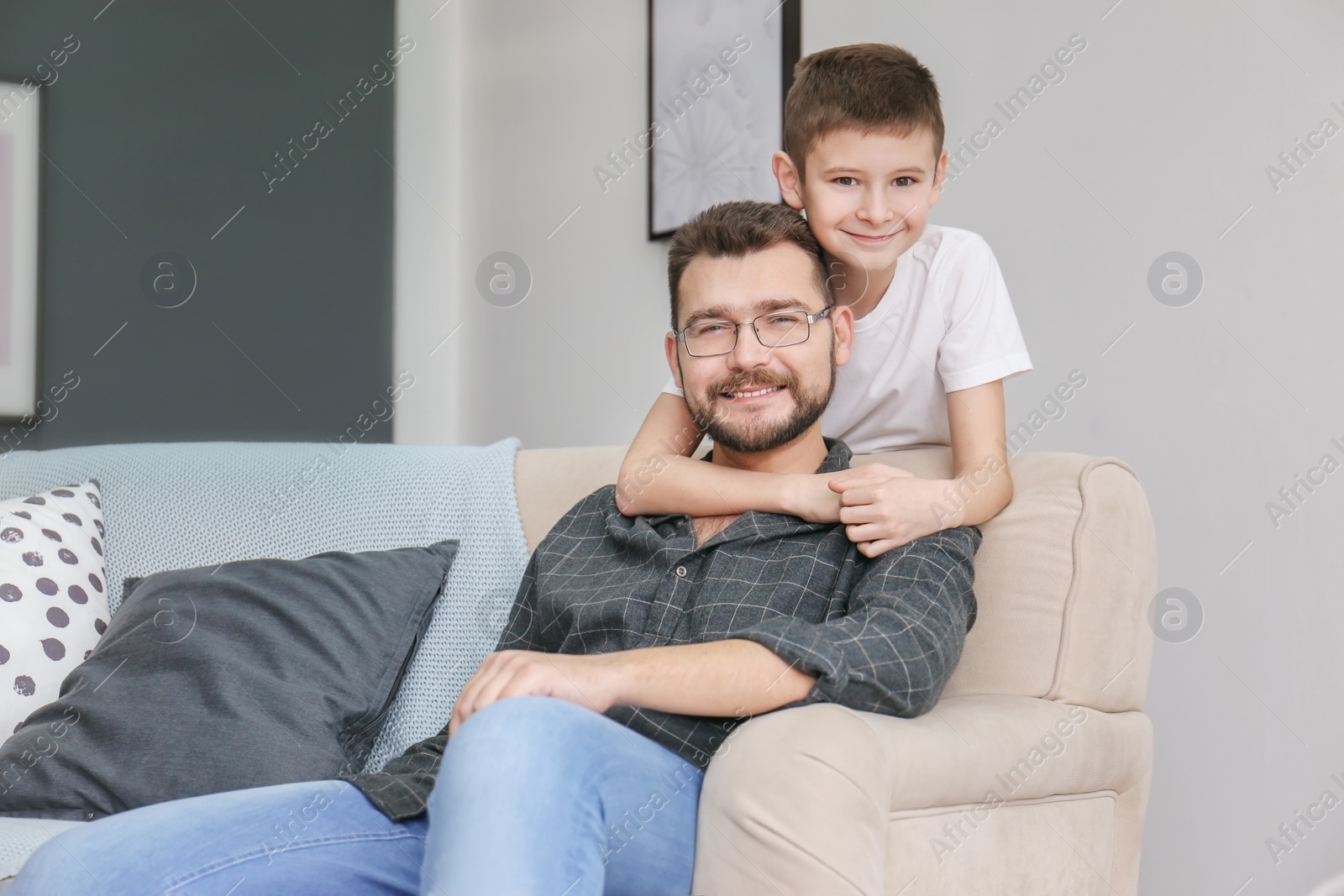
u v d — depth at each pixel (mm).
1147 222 1669
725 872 858
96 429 2910
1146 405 1669
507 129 3119
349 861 956
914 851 922
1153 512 1661
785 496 1184
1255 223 1531
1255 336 1529
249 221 3104
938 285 1425
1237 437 1549
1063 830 1093
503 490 1534
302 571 1420
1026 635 1163
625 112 2682
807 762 838
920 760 913
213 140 3070
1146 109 1672
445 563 1483
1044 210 1814
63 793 1200
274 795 979
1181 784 1614
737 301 1220
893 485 1134
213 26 3082
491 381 3174
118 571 1517
